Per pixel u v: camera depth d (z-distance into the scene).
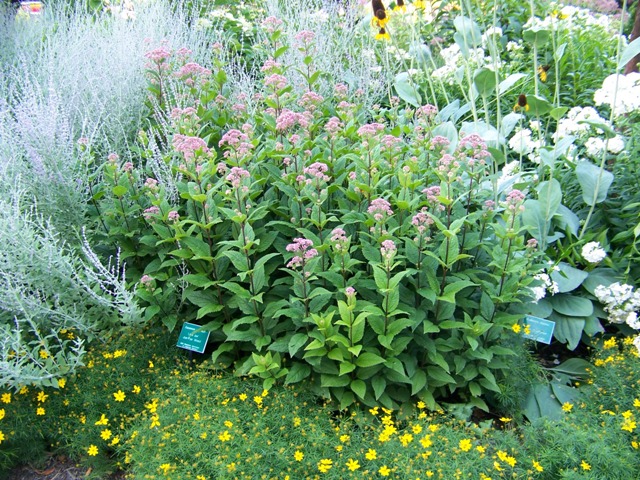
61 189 3.59
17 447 2.96
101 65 5.16
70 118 4.46
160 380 3.11
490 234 3.32
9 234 3.02
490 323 2.99
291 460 2.57
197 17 6.69
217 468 2.49
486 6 6.71
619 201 3.98
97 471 2.84
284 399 2.86
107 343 3.28
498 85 3.90
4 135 3.74
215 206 3.17
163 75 4.67
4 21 6.68
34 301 3.06
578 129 4.02
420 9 4.54
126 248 3.53
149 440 2.65
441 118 4.81
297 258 2.80
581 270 3.71
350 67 5.64
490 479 2.42
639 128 4.00
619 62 3.62
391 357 2.86
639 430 2.66
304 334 2.89
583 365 3.43
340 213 3.44
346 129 3.82
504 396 3.07
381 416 2.96
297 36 4.46
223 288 3.29
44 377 2.86
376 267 2.74
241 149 3.20
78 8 6.52
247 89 4.90
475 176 3.34
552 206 3.69
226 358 3.26
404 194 3.15
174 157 3.72
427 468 2.49
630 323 3.37
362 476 2.47
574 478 2.44
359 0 6.04
